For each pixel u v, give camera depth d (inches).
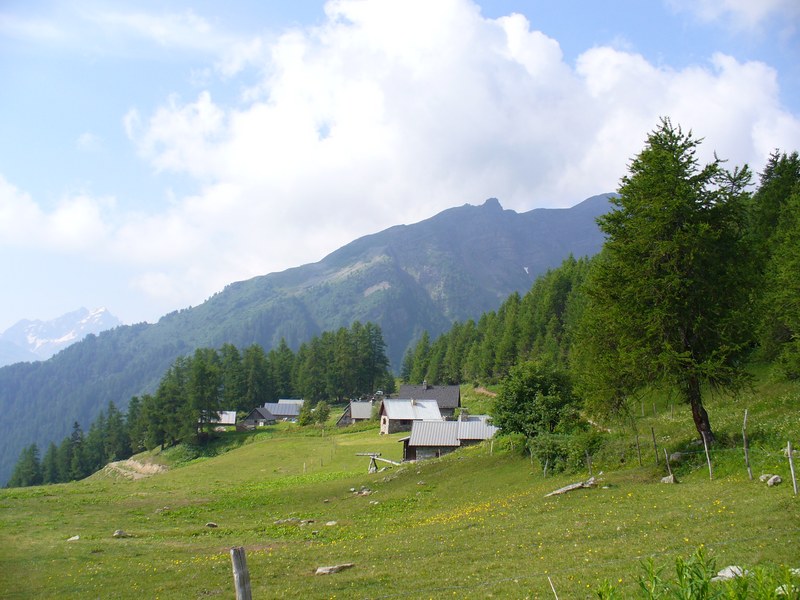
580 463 1681.8
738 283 1321.4
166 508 2124.8
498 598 658.2
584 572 698.2
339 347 7185.0
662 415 2037.4
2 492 2819.9
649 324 1347.2
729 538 743.1
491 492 1753.2
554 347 4813.0
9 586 1045.2
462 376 6963.6
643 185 1380.4
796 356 1604.3
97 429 7352.4
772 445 1204.5
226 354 7022.6
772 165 3722.9
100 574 1080.2
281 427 5659.5
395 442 4074.8
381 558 980.6
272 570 973.2
